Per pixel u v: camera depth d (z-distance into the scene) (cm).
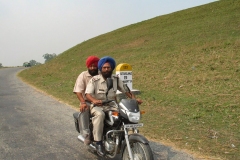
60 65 2616
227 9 2623
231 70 1105
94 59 484
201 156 467
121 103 389
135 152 392
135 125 384
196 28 2250
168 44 1980
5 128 673
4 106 968
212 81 1021
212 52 1412
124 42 2731
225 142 525
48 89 1388
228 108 732
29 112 859
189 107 784
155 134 588
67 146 541
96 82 445
